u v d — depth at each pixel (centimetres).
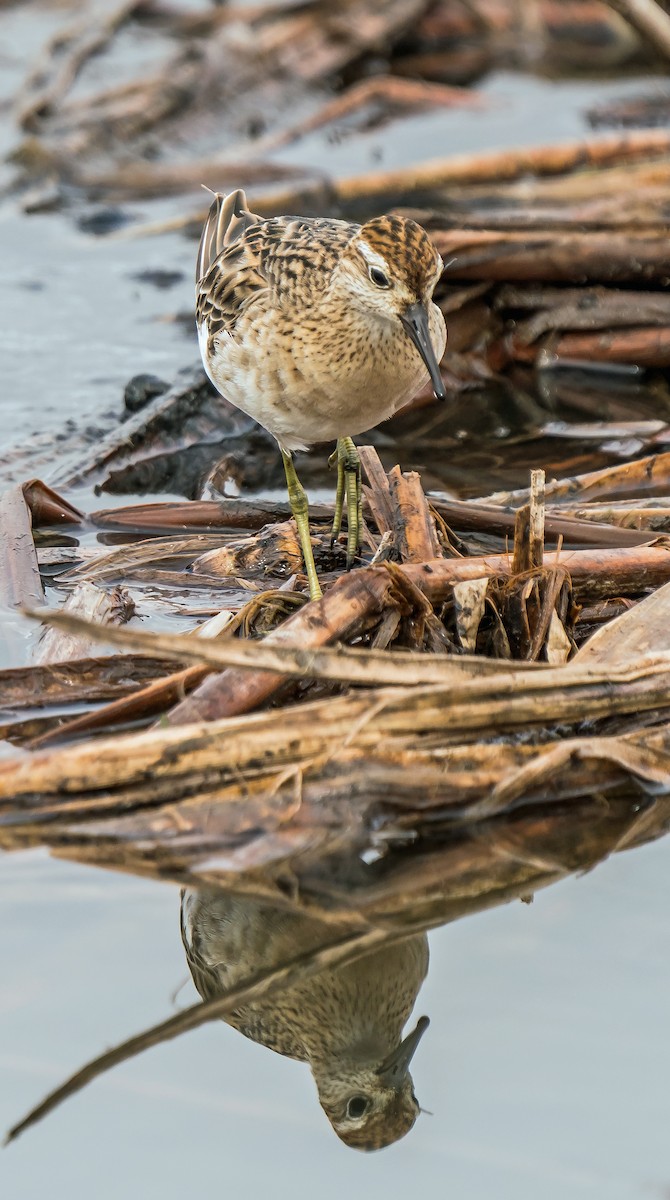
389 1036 723
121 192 1939
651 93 2264
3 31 2423
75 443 1359
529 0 2433
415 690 845
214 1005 744
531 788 864
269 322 1018
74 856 820
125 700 899
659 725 895
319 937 786
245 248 1091
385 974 760
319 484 1334
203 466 1363
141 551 1152
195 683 918
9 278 1717
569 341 1514
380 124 2141
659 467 1270
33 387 1465
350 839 837
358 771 841
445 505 1155
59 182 1948
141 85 2127
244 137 2111
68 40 2272
